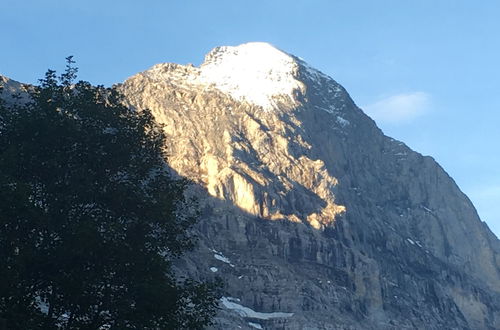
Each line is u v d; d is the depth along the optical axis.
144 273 59.59
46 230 59.06
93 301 58.00
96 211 61.66
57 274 57.34
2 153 60.12
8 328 53.84
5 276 54.59
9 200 55.97
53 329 57.06
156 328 59.16
